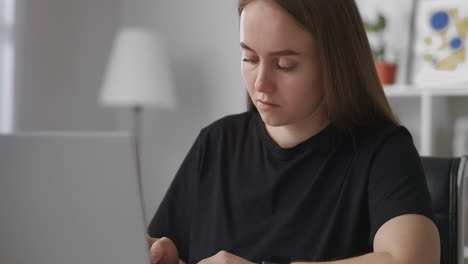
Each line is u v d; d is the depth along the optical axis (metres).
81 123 3.64
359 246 1.15
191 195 1.37
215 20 3.36
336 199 1.18
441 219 1.30
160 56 3.25
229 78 3.31
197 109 3.44
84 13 3.64
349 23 1.12
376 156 1.16
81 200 0.73
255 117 1.35
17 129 3.29
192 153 1.40
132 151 0.73
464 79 2.53
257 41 1.05
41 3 3.42
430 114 2.47
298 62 1.07
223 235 1.27
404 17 2.68
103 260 0.74
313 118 1.22
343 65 1.11
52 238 0.74
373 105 1.19
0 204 0.74
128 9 3.66
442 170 1.33
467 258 2.24
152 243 1.20
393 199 1.06
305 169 1.23
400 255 0.95
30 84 3.37
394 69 2.61
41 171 0.73
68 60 3.57
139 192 0.73
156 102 3.18
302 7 1.04
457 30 2.58
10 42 3.25
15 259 0.75
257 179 1.27
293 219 1.20
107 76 3.25
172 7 3.51
